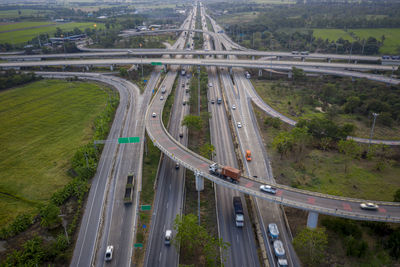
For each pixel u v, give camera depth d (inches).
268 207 4473.4
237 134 6589.6
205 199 4712.1
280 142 5595.5
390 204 3878.0
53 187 5034.5
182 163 4746.6
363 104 7573.8
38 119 7500.0
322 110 7859.3
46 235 4087.1
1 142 6417.3
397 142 6117.1
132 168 5487.2
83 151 5620.1
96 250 3796.8
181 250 3789.4
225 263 3587.6
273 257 3661.4
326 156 5733.3
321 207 3767.2
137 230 4089.6
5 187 5012.3
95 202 4645.7
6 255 3769.7
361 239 3841.0
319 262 3545.8
